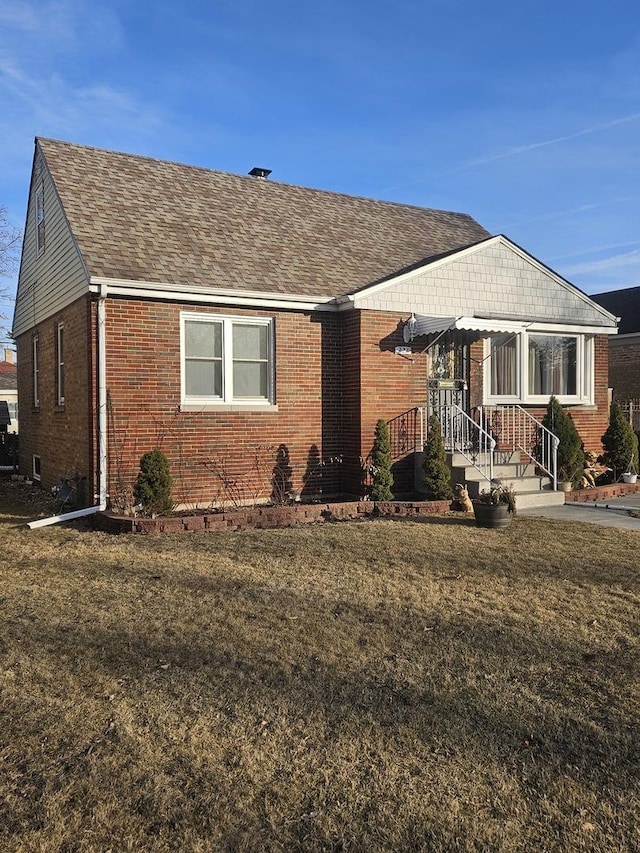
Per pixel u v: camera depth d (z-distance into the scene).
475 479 12.45
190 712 4.29
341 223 15.24
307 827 3.24
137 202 12.95
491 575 7.43
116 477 10.84
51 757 3.79
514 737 4.04
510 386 14.52
